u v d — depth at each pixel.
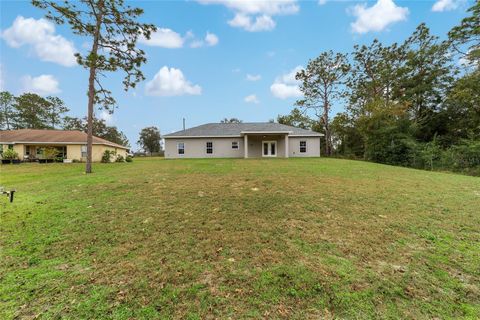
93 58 11.00
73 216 4.55
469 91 18.52
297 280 2.55
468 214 4.65
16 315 2.07
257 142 23.61
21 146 22.47
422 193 6.23
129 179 8.17
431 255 3.12
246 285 2.48
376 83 27.30
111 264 2.90
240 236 3.63
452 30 19.06
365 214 4.60
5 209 5.00
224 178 8.18
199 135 23.12
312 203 5.22
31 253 3.20
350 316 2.09
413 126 20.48
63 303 2.23
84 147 22.97
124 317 2.05
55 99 41.19
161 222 4.21
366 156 21.80
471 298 2.34
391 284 2.52
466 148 15.59
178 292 2.38
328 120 31.70
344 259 3.00
